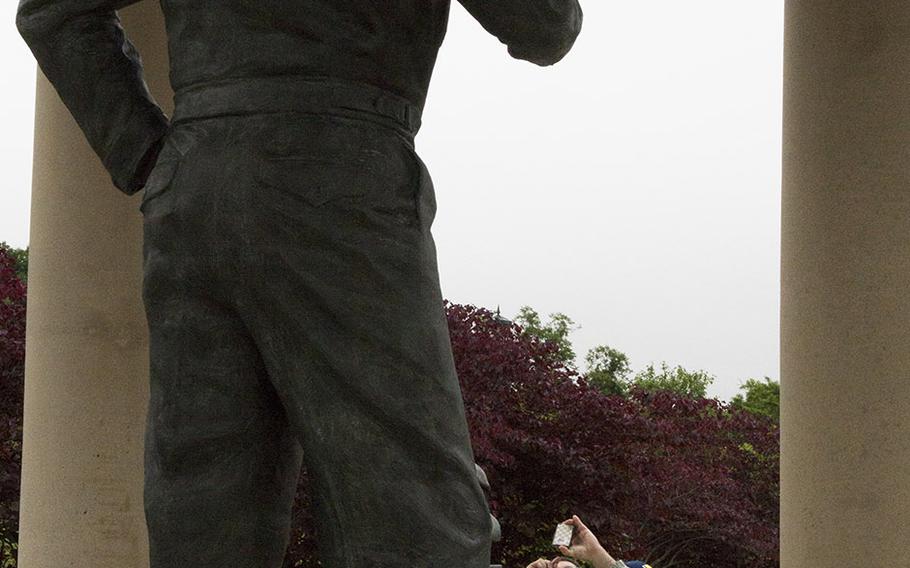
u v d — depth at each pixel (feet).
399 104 22.02
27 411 51.13
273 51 21.47
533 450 119.24
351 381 20.80
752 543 147.33
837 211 44.57
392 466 20.85
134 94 23.32
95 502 49.55
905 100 44.24
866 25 44.70
